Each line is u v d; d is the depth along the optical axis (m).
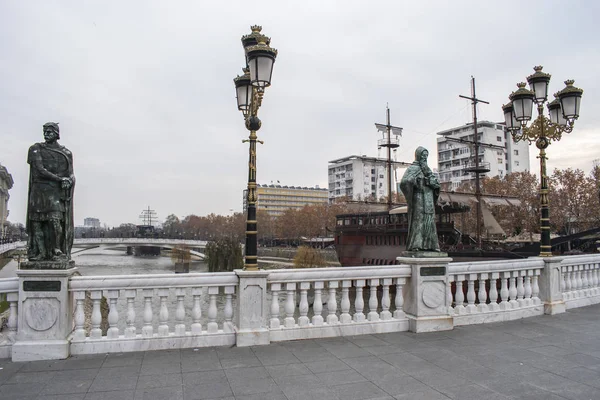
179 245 91.44
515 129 12.96
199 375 6.17
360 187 133.12
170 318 20.42
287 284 8.23
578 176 55.41
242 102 9.41
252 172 8.17
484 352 7.38
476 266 9.69
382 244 46.84
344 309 8.56
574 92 11.45
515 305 10.21
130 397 5.38
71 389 5.62
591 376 6.23
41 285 6.91
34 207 6.93
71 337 7.12
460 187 71.62
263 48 7.93
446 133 108.00
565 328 9.12
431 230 9.26
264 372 6.32
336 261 73.56
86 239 88.31
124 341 7.28
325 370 6.43
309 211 111.56
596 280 12.52
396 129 61.38
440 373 6.34
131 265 82.56
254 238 8.00
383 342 7.97
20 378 6.00
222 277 7.82
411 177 9.23
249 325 7.75
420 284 8.84
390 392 5.61
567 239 29.12
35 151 6.99
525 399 5.42
